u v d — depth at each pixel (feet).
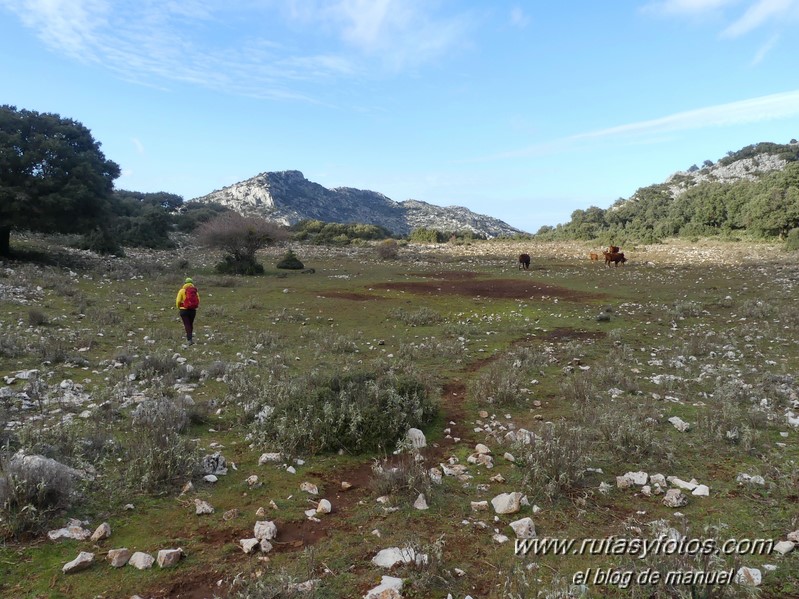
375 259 149.59
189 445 19.48
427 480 17.20
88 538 13.78
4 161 78.07
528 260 121.80
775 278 89.35
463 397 29.32
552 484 16.63
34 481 14.52
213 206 366.02
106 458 18.53
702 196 263.08
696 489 17.04
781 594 11.57
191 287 42.57
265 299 71.10
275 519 15.25
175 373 30.96
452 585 12.05
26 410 23.18
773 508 15.72
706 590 11.13
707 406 26.43
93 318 48.24
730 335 46.78
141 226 152.35
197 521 15.03
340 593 11.70
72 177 85.25
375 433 21.18
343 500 16.81
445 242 243.19
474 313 64.34
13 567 12.27
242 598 10.99
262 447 20.98
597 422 22.88
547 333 50.93
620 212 312.09
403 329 53.31
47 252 96.58
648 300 72.69
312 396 23.52
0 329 39.60
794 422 23.22
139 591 11.72
